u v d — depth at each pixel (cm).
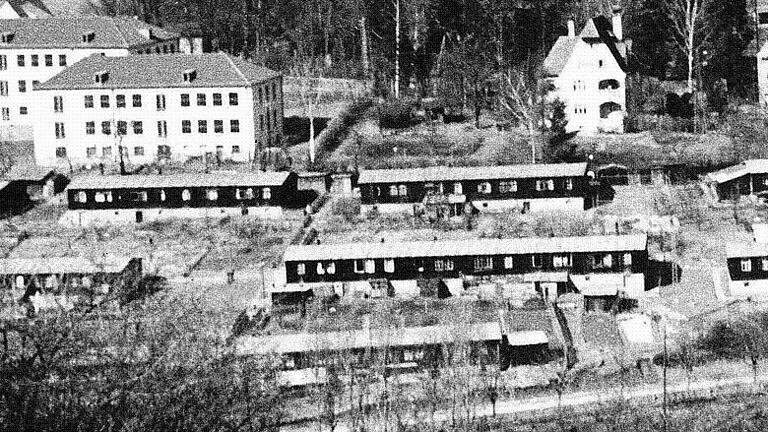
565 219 18962
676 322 15500
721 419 12875
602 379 14050
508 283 16562
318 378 13950
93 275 15838
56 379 9525
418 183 19438
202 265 17950
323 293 16612
